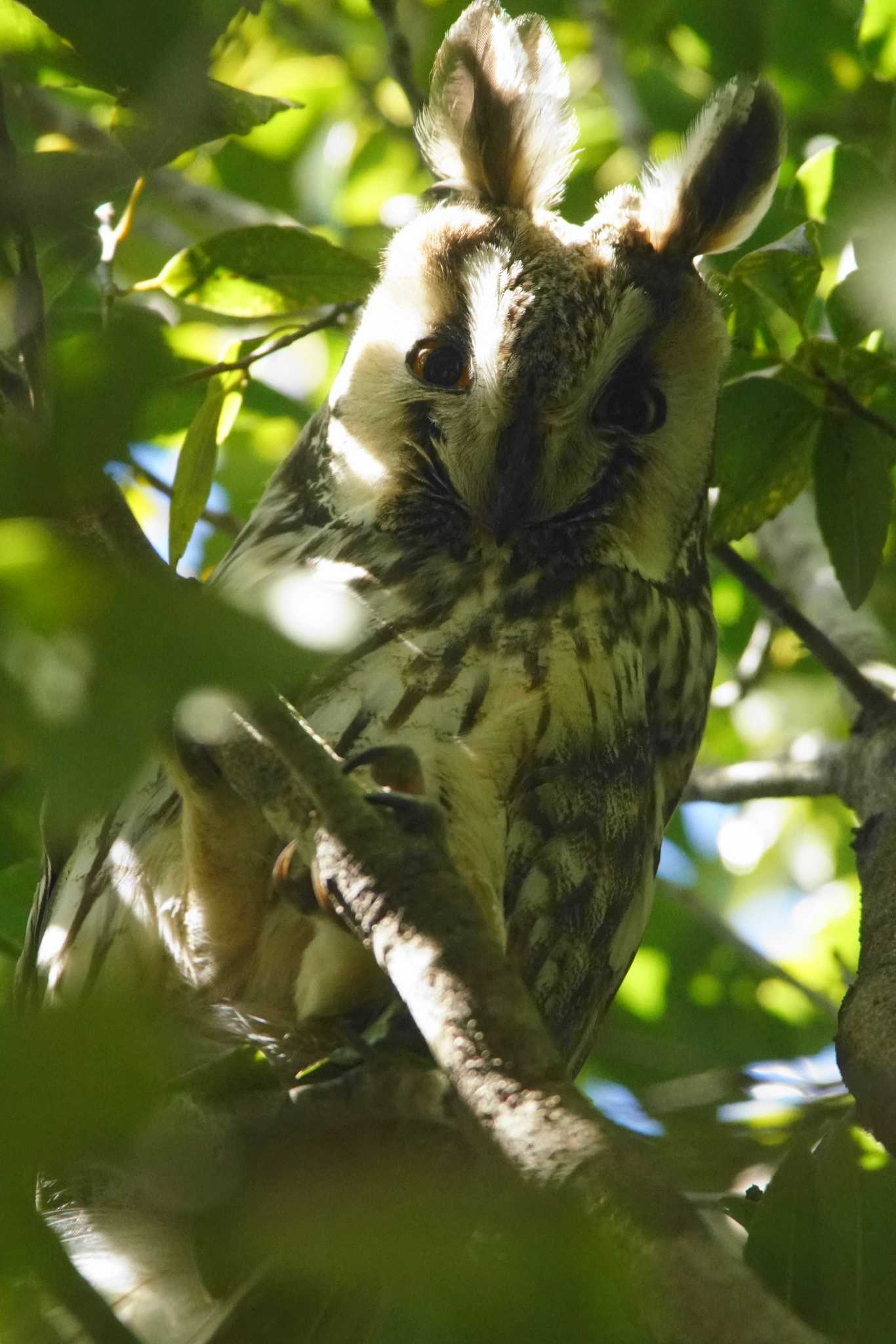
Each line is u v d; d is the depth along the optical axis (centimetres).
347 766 575
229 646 265
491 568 869
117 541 360
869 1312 576
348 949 696
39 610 265
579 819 805
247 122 688
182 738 647
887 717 909
